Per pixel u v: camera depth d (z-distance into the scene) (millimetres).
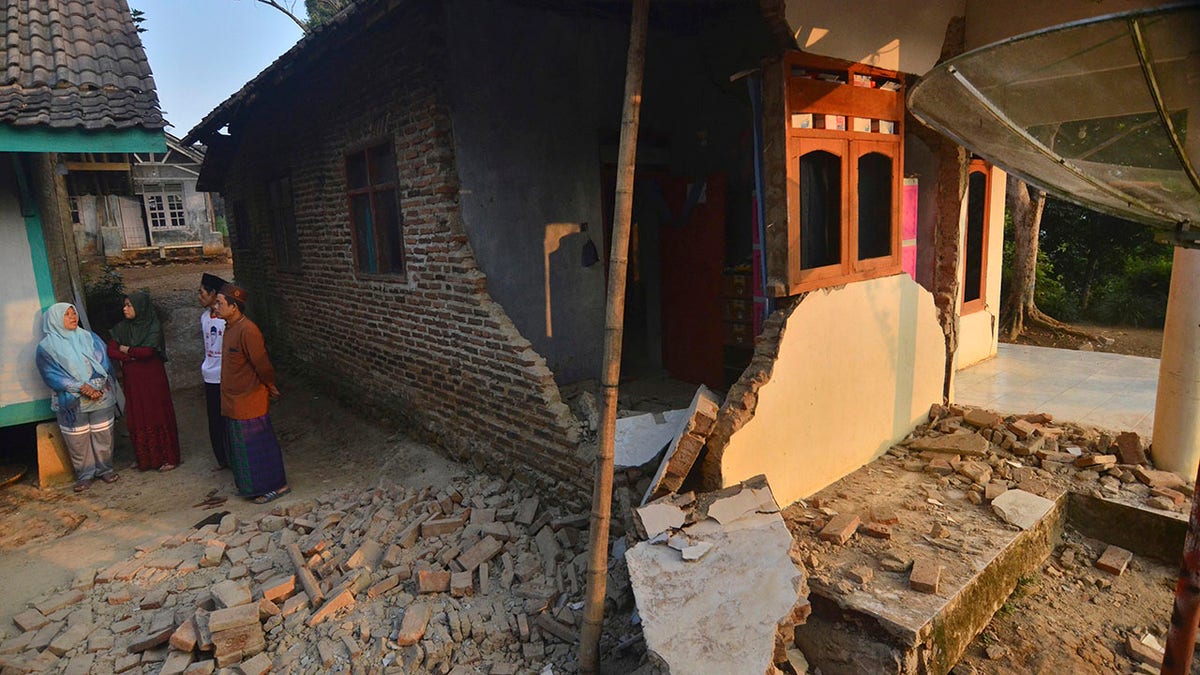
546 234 6082
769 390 4191
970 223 7605
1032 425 5477
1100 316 12617
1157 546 4332
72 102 5047
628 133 3164
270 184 9320
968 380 7203
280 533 4887
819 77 4285
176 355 11242
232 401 5465
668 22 6473
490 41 5531
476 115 5520
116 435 7508
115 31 5812
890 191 5012
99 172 9375
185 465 6566
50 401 6074
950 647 3467
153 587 4328
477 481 5406
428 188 5629
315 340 8586
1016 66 2221
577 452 4641
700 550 3367
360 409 7598
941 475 4945
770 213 4188
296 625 3840
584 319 6492
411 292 6258
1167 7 1787
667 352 7020
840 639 3480
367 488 5715
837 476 4902
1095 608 4047
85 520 5406
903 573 3693
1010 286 11945
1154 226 2596
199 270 20312
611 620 3795
